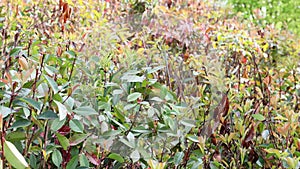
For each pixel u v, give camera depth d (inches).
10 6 82.7
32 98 43.0
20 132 41.2
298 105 87.7
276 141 69.9
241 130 63.4
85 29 78.0
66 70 51.5
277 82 97.3
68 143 41.6
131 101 49.9
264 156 65.9
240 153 64.4
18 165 32.6
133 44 71.9
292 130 66.1
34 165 42.1
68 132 44.2
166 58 59.1
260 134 70.0
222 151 67.2
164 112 49.6
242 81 82.7
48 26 82.0
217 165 60.7
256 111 68.7
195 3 164.1
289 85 98.3
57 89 42.8
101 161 46.4
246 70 95.5
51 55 52.0
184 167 55.2
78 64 51.3
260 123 69.4
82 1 97.2
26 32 70.6
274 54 127.6
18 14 80.4
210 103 58.3
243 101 77.2
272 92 83.7
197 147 59.9
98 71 52.1
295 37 147.6
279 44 131.5
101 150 46.3
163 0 143.3
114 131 44.6
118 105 48.3
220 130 67.8
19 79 41.6
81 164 43.6
